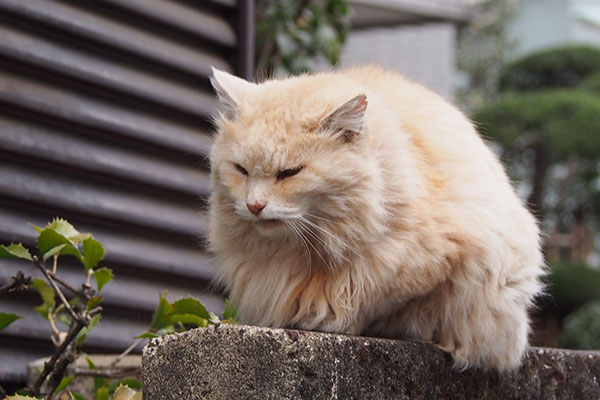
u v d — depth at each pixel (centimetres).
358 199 385
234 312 450
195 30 616
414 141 430
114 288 550
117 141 566
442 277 405
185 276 588
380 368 367
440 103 472
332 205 386
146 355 355
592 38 3006
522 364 455
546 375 471
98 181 554
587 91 2292
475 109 2206
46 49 532
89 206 542
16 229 509
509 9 2736
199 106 613
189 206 601
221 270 431
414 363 388
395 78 483
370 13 1216
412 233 395
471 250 408
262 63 894
